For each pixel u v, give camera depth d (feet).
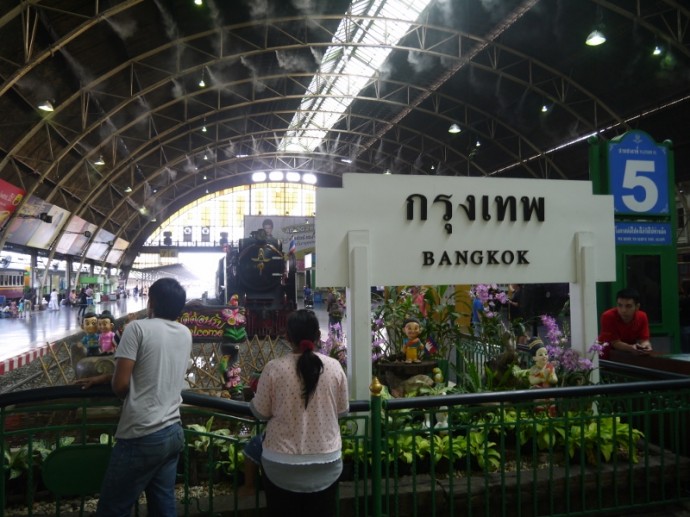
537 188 14.25
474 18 64.39
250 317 48.19
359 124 114.32
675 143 73.10
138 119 83.41
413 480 10.05
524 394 10.34
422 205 13.32
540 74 74.69
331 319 26.14
